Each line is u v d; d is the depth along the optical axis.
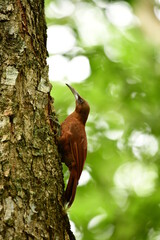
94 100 15.38
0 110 6.61
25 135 6.66
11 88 6.80
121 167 15.24
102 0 16.48
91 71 15.71
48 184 6.64
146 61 16.09
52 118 7.43
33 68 7.22
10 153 6.35
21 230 5.96
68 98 14.88
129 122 15.63
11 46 7.08
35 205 6.27
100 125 15.31
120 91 15.89
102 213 13.98
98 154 14.90
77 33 16.31
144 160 15.55
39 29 7.81
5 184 6.08
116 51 16.12
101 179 14.68
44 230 6.24
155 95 15.94
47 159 6.82
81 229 13.43
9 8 7.27
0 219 5.86
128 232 13.49
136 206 13.91
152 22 15.62
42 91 7.27
